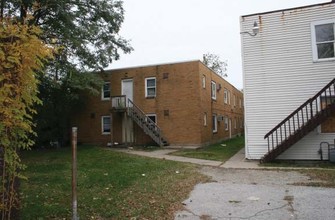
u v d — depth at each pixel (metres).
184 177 9.73
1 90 3.90
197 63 21.84
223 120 29.58
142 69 23.38
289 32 13.85
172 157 15.38
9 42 4.14
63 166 12.48
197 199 7.24
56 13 15.51
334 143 12.98
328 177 9.44
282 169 11.24
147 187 8.23
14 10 12.43
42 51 4.44
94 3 18.03
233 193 7.76
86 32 16.83
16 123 4.20
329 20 13.21
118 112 23.59
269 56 14.11
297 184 8.60
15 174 4.43
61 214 5.99
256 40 14.36
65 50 16.08
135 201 6.91
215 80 26.94
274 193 7.63
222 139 28.66
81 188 8.31
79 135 25.06
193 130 21.58
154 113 22.78
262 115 14.09
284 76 13.84
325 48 13.31
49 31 15.43
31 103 4.48
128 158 14.30
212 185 8.73
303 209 6.24
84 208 6.36
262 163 13.06
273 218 5.79
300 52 13.65
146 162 12.97
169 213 6.20
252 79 14.34
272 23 14.13
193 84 21.84
